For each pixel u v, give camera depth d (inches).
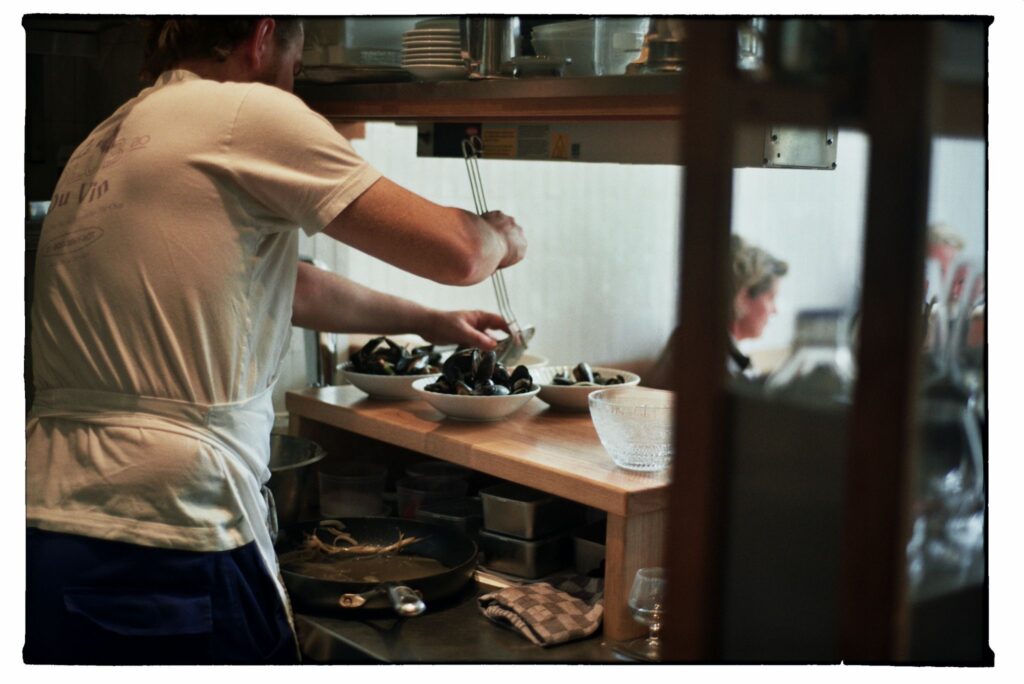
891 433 16.0
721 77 15.3
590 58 69.9
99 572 56.2
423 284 111.7
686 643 15.6
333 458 89.2
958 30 26.6
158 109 57.6
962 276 41.6
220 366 57.1
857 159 22.0
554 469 65.9
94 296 56.7
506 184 117.1
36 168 104.2
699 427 15.5
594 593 67.4
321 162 56.4
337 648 61.9
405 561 73.8
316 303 81.2
